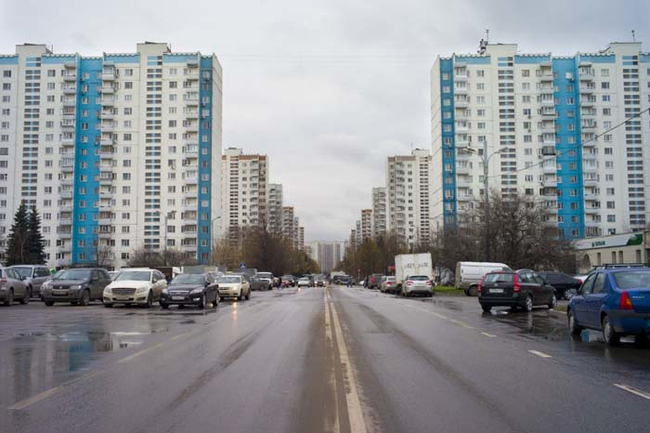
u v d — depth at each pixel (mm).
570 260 52844
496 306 24719
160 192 99688
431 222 107562
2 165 99000
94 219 99188
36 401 7043
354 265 148250
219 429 5863
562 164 96938
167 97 100562
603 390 7758
